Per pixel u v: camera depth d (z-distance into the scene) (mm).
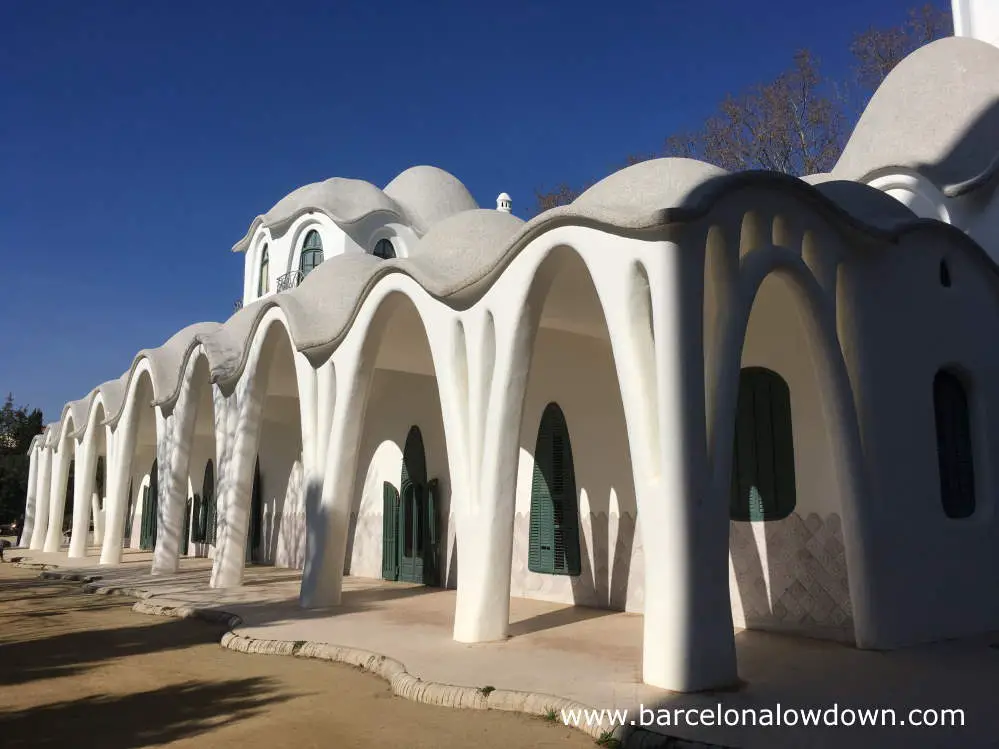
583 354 11828
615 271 7113
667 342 6578
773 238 8047
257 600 12570
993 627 9180
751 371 9828
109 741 5887
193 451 24359
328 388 12133
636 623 9758
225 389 15016
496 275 8688
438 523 14203
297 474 18797
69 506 42719
